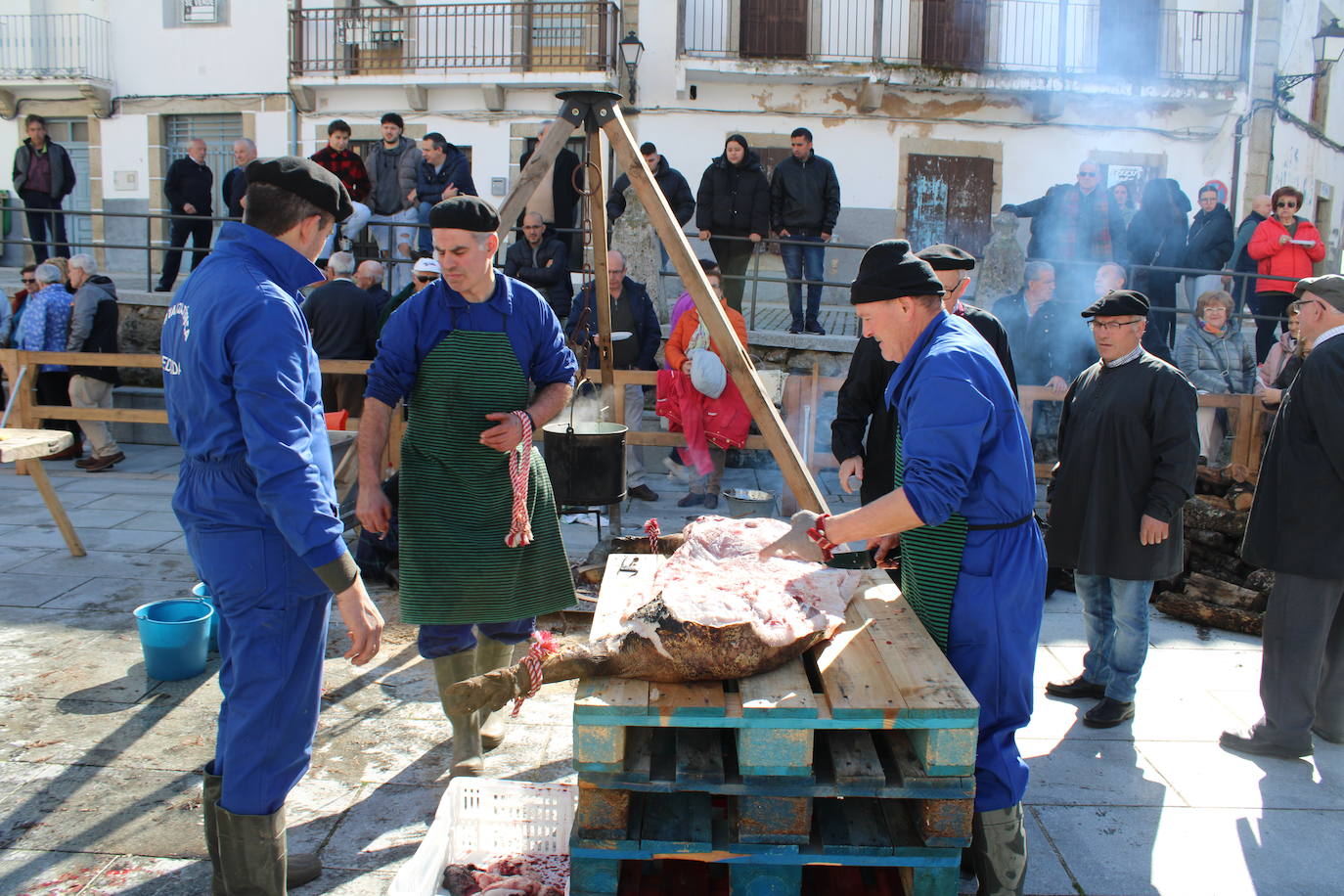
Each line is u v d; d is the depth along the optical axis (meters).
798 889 2.30
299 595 2.45
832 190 9.98
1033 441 7.65
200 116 17.25
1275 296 9.56
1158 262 10.24
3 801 3.22
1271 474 3.61
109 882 2.81
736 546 2.81
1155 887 2.86
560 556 3.54
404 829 3.12
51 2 17.12
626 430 4.34
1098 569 3.80
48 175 12.77
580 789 2.27
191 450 2.42
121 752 3.56
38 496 7.41
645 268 9.59
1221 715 4.02
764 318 13.05
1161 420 3.70
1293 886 2.88
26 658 4.38
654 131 16.02
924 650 2.48
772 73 15.41
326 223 2.53
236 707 2.44
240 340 2.30
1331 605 3.53
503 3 15.73
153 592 5.30
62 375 8.93
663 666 2.31
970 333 2.53
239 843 2.45
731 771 2.29
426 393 3.24
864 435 3.99
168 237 17.25
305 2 16.56
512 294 3.32
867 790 2.21
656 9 15.73
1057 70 15.62
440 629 3.38
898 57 16.03
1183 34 16.06
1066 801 3.33
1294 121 16.98
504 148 16.31
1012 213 9.93
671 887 2.51
